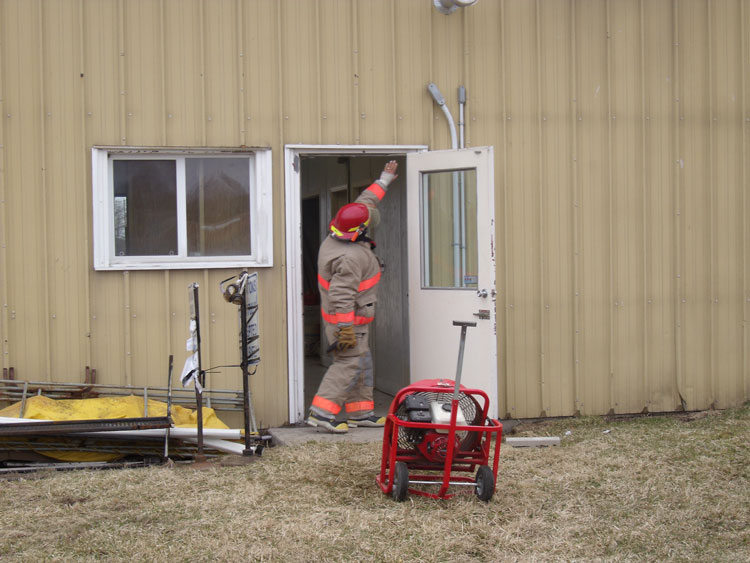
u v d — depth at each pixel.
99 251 7.16
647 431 7.26
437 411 5.12
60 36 7.09
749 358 8.22
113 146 7.16
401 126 7.64
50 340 7.09
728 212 8.17
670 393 8.07
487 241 6.96
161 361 7.25
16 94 7.04
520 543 4.61
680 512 5.13
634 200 8.00
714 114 8.12
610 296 7.95
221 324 7.35
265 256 7.44
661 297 8.05
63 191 7.12
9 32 7.02
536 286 7.82
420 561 4.37
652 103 8.02
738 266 8.20
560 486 5.62
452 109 7.70
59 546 4.49
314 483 5.58
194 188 7.46
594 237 7.93
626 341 7.99
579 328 7.89
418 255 7.42
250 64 7.37
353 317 6.64
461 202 7.24
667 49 8.03
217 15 7.32
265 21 7.39
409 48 7.64
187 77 7.28
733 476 5.86
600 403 7.94
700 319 8.13
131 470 5.97
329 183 11.03
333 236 6.72
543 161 7.83
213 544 4.52
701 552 4.57
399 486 5.15
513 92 7.80
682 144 8.08
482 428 5.04
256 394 7.38
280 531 4.72
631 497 5.40
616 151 7.96
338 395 6.83
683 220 8.09
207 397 7.30
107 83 7.17
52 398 7.00
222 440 6.71
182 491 5.42
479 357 7.00
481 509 5.10
